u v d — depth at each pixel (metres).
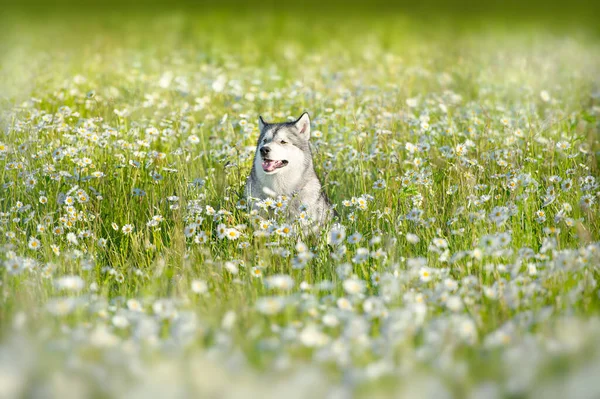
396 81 16.78
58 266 7.62
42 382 4.52
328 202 10.56
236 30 31.19
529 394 4.53
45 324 5.84
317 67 19.72
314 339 5.49
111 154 10.84
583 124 12.69
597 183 9.69
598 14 41.06
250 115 13.25
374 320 6.33
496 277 7.21
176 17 35.56
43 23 35.41
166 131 11.10
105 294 7.16
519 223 8.65
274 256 8.10
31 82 15.70
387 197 9.55
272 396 4.55
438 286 6.88
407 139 11.76
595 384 4.48
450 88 17.12
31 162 9.95
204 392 4.48
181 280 7.29
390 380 4.77
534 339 5.41
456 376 4.81
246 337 5.77
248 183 10.28
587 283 6.88
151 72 18.30
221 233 8.38
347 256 8.12
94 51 23.25
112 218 9.53
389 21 37.25
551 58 20.56
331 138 12.09
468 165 10.10
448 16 42.31
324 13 43.16
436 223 8.98
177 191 9.80
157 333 5.85
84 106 13.94
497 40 28.22
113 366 4.81
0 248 7.60
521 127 12.33
